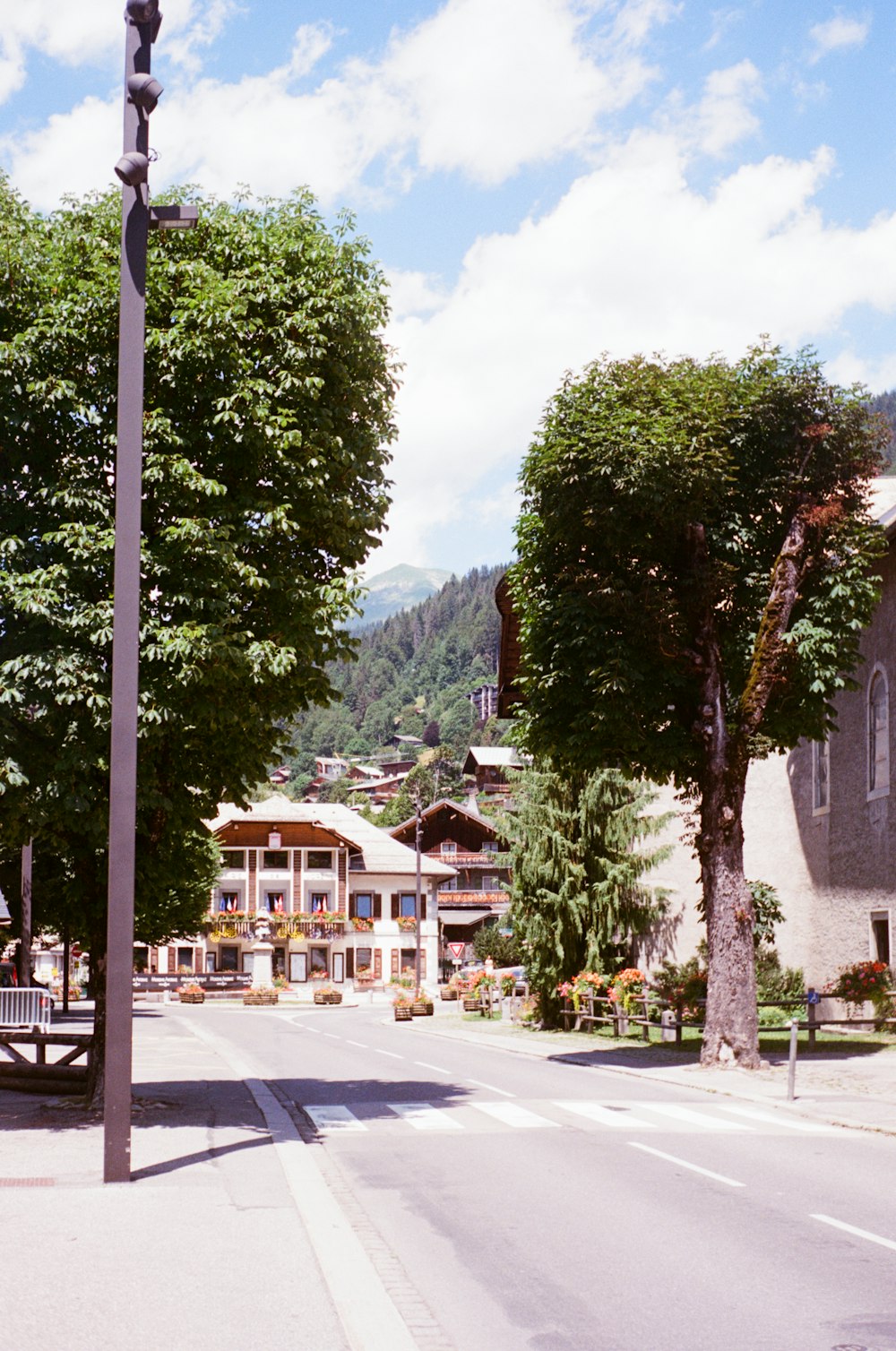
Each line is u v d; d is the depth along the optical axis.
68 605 15.61
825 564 25.89
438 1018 53.19
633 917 38.72
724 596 26.44
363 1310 7.57
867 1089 20.39
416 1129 16.25
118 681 12.13
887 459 26.50
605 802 38.69
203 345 16.02
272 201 18.38
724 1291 8.30
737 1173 12.84
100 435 16.83
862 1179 12.46
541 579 26.94
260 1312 7.45
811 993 26.92
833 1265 8.98
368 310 17.80
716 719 25.00
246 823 90.94
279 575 16.83
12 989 25.20
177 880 18.58
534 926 38.53
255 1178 11.85
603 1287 8.39
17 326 16.73
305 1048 33.97
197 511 16.36
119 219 17.67
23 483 16.27
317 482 16.92
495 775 131.38
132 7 12.73
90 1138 14.81
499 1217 10.66
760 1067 23.75
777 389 26.11
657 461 23.62
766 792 40.00
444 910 102.50
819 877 37.31
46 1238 9.31
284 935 89.12
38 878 45.88
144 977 80.88
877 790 32.84
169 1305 7.58
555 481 24.83
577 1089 21.52
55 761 15.73
